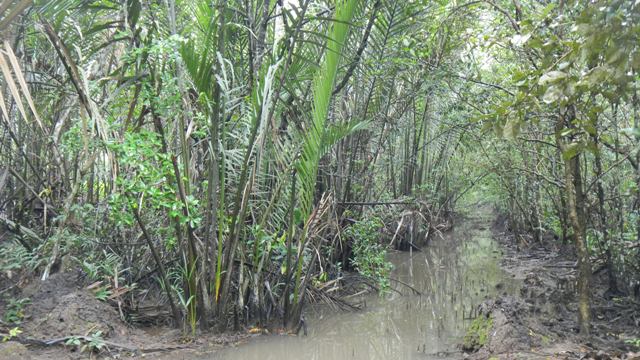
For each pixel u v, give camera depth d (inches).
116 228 253.1
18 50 243.1
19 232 236.2
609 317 249.9
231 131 237.1
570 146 151.9
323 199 281.4
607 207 310.3
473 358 204.4
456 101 414.9
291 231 233.6
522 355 196.1
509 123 156.8
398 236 510.9
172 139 234.1
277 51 239.6
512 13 301.0
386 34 316.5
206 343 219.0
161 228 228.8
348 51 290.5
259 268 237.0
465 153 591.5
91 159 219.1
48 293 215.5
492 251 529.3
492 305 241.0
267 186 247.8
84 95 188.2
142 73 203.5
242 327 236.1
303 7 221.6
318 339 239.6
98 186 262.7
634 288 269.4
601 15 121.3
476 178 644.7
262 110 211.2
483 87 386.3
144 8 244.4
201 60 219.9
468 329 240.4
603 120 269.0
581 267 222.4
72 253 239.5
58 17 205.2
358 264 331.0
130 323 231.0
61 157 251.0
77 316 206.1
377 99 364.5
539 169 411.8
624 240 279.6
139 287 255.3
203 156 243.1
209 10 238.5
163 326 235.6
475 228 765.3
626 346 204.8
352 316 283.3
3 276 225.8
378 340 243.1
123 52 253.9
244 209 222.5
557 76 131.3
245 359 211.2
